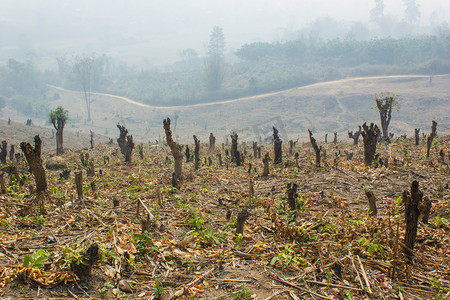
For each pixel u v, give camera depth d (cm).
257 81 11981
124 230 658
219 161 1917
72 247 548
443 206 814
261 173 1421
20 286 437
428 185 1040
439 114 8119
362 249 570
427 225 704
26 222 681
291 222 726
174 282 484
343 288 477
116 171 1638
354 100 9531
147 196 1000
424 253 582
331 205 898
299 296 457
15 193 924
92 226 688
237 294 452
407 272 504
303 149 2491
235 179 1324
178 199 961
